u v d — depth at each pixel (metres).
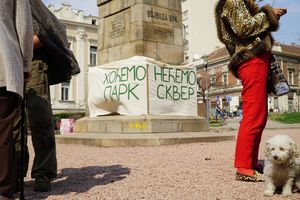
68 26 46.56
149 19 10.21
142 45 10.01
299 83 65.44
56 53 3.93
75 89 45.88
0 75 2.55
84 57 47.22
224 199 3.41
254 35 4.23
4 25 2.66
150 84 9.60
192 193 3.67
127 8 10.48
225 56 60.75
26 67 2.91
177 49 10.75
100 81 10.52
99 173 4.99
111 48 10.92
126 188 3.94
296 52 67.00
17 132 3.65
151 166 5.48
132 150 7.79
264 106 4.33
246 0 4.32
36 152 3.92
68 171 5.26
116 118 9.70
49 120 3.93
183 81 10.38
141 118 9.29
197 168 5.25
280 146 3.46
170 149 7.86
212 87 63.28
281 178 3.56
